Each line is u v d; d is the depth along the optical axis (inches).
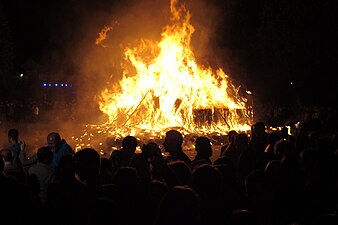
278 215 202.5
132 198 199.6
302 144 321.1
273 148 306.3
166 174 213.5
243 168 249.3
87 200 201.5
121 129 880.9
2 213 180.4
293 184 220.8
